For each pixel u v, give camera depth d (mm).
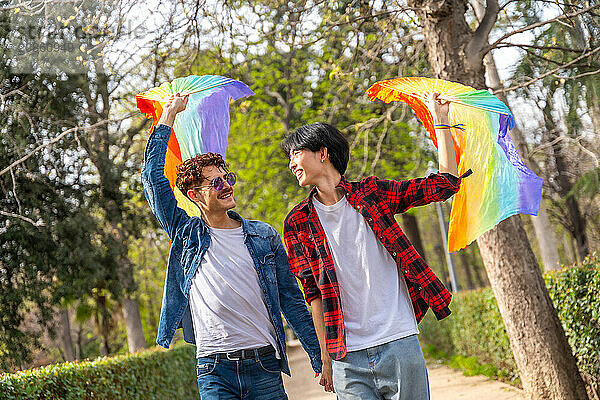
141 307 22766
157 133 3795
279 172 20406
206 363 3514
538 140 12039
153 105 4164
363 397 3250
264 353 3531
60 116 15352
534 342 7633
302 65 18672
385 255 3303
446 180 3287
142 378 9398
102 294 18109
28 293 15844
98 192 16906
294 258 3482
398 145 16344
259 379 3520
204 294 3547
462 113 3672
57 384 7023
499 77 11352
